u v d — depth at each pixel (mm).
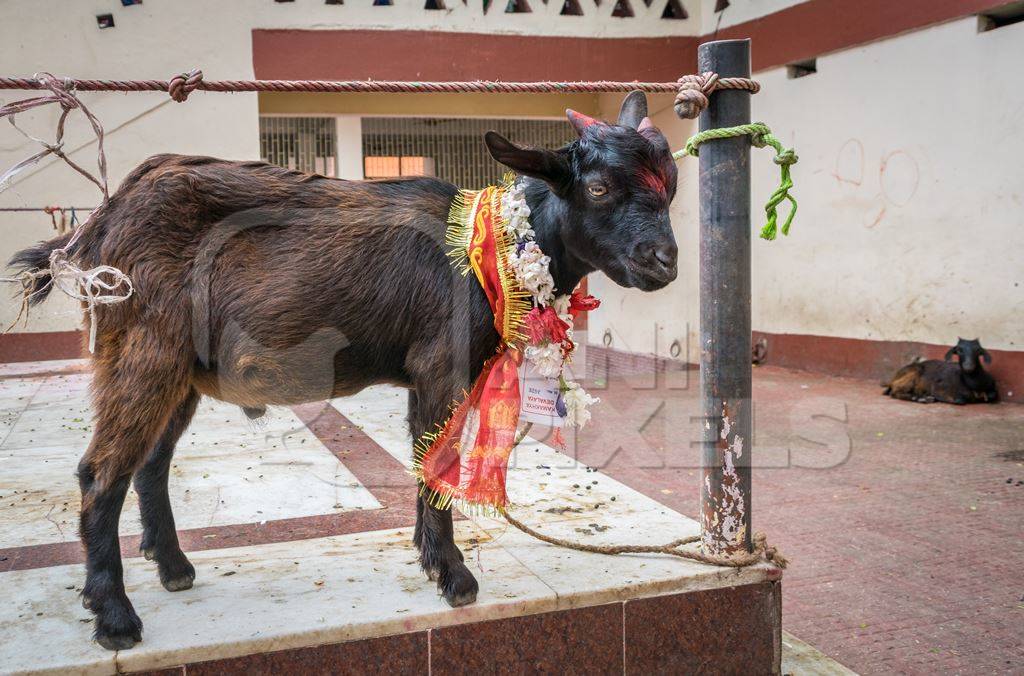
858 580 4074
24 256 2676
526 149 2504
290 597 2752
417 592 2783
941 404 8328
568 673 2756
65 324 9547
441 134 12109
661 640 2850
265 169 2715
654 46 10531
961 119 8578
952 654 3365
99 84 2496
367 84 2672
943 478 5750
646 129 2652
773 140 2836
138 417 2492
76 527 3830
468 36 9922
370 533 3523
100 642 2383
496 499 2627
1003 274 8305
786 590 3973
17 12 8992
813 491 5492
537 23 10117
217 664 2428
